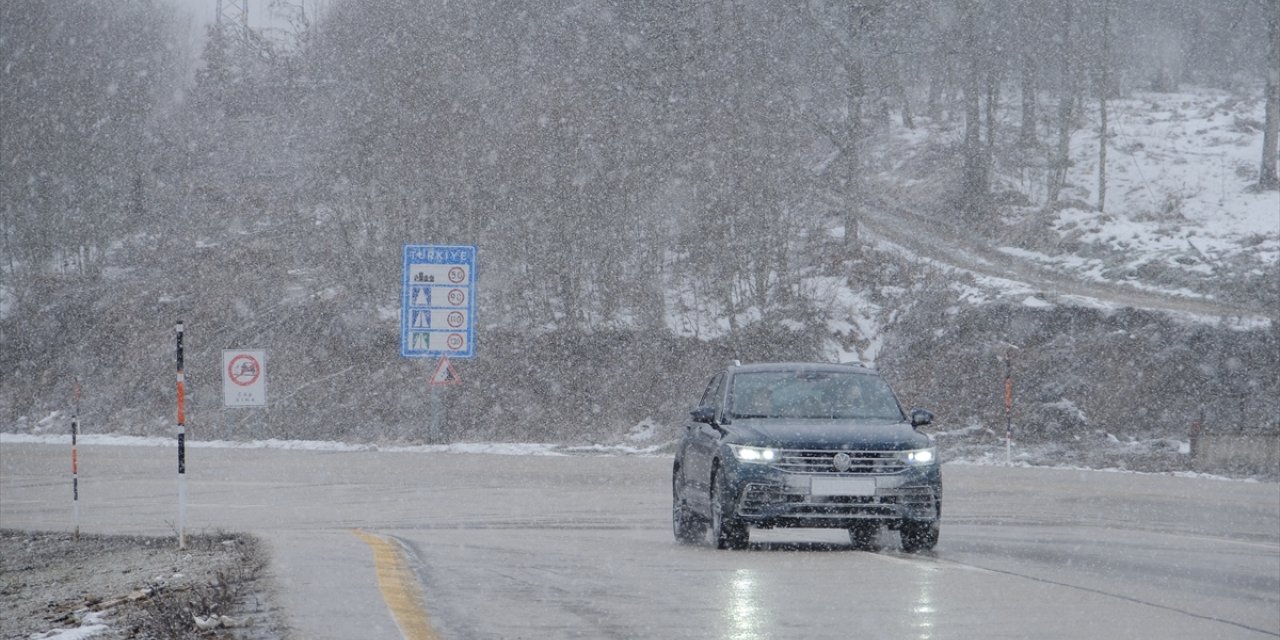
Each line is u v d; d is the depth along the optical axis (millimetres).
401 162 108188
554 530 35500
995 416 83562
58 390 115000
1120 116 185000
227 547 30312
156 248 140375
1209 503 44562
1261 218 132250
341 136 111812
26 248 137625
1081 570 25297
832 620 17375
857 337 104000
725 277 105500
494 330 104938
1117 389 82500
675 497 33188
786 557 25969
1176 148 166000
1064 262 119750
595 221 107062
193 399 107625
